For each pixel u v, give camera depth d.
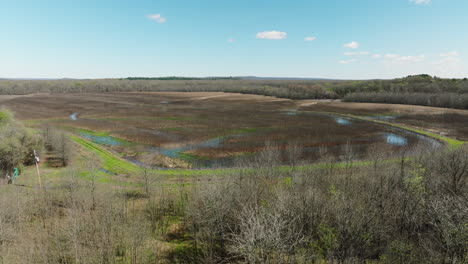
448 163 31.67
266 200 26.59
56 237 24.06
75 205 30.02
